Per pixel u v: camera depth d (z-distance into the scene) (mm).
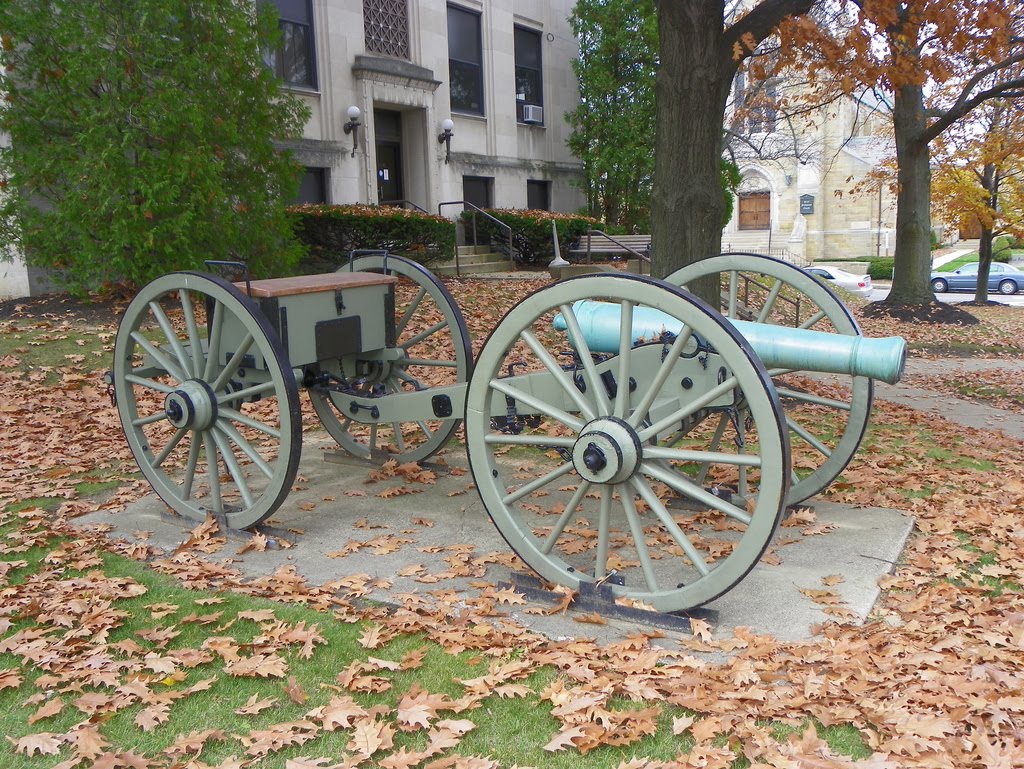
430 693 2795
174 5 8641
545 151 19875
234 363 4137
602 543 3385
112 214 8586
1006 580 3877
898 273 16500
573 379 3479
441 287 4910
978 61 10375
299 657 3049
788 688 2793
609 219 19250
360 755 2451
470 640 3150
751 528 2988
